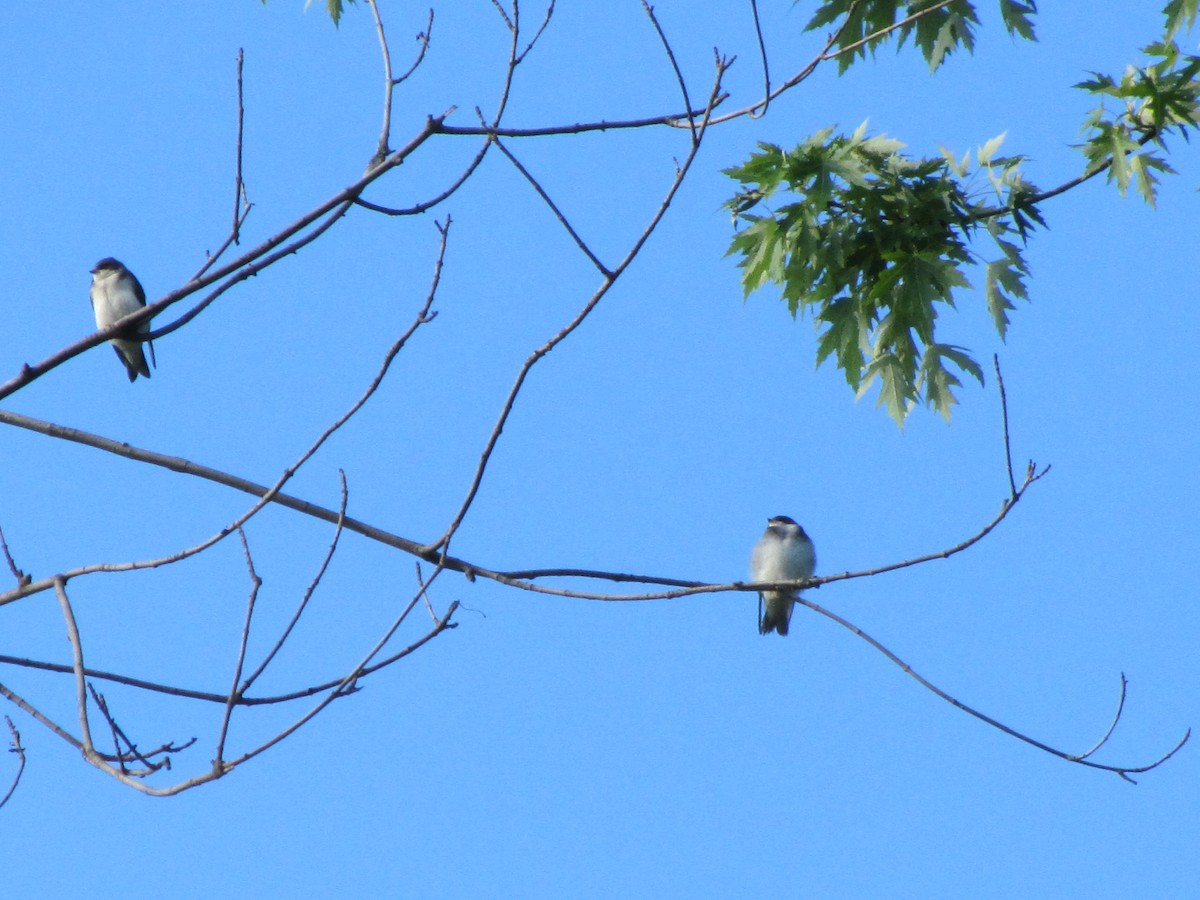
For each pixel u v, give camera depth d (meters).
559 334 8.22
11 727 8.41
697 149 7.70
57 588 9.20
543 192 7.84
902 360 11.72
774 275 11.76
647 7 7.76
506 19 8.52
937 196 11.54
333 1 12.01
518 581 9.86
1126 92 11.25
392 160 8.71
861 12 11.59
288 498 10.26
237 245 8.84
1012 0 11.60
